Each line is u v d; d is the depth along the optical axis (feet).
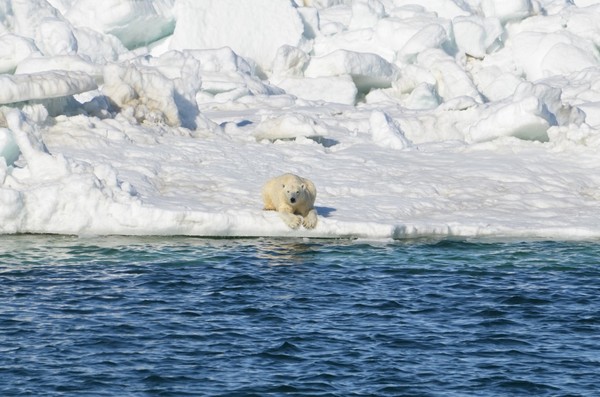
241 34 477.36
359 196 286.87
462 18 489.26
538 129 349.41
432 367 163.32
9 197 250.57
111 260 228.22
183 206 259.39
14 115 266.57
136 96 343.26
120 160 296.10
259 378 158.10
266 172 302.86
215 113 395.96
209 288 207.00
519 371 161.68
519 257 236.84
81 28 446.60
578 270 224.74
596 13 497.87
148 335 177.68
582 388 154.92
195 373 160.04
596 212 282.97
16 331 178.60
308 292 205.05
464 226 261.03
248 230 254.68
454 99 389.60
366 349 171.53
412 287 209.77
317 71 456.04
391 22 485.15
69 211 253.85
